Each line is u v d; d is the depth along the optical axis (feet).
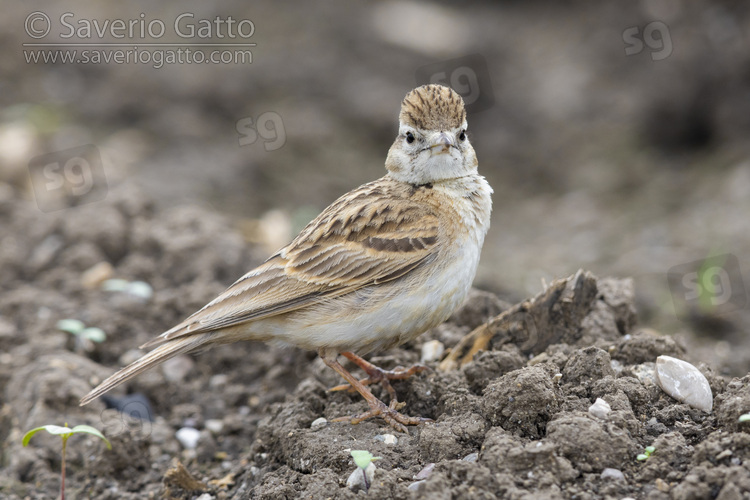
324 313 26.94
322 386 29.32
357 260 26.99
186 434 32.12
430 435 24.07
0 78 72.38
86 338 36.58
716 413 23.50
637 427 23.04
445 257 27.22
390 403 27.37
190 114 72.23
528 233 62.95
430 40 90.07
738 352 42.29
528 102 79.87
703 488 20.08
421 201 27.96
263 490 24.54
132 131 68.80
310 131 72.02
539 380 23.88
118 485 29.45
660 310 48.98
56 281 42.37
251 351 36.40
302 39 86.28
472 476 21.33
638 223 61.36
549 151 73.26
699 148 70.44
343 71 81.76
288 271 27.32
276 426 27.53
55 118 65.16
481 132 75.97
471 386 27.04
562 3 98.89
